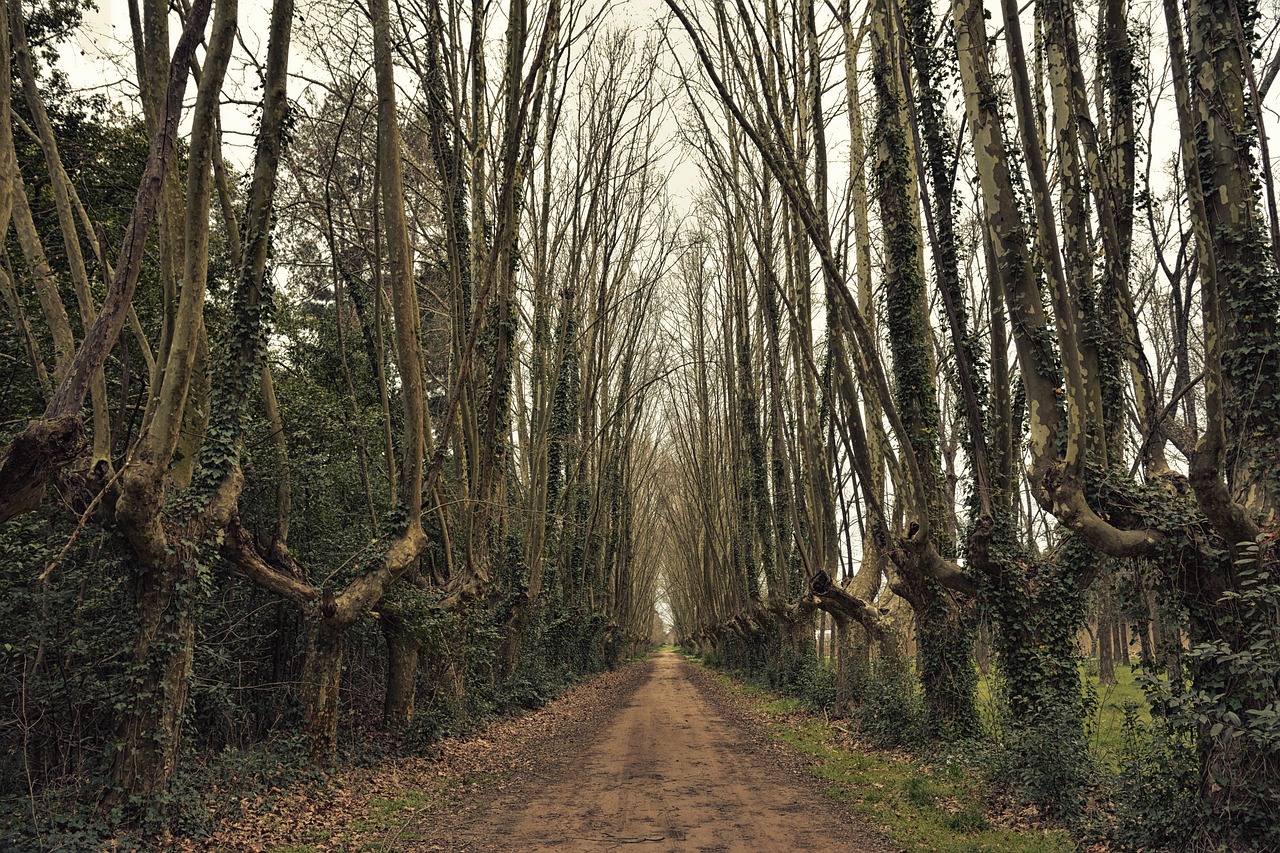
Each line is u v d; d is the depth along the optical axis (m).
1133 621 8.53
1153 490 8.25
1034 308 8.98
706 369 36.62
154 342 13.66
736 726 19.34
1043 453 8.70
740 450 30.73
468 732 16.38
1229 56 7.92
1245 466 7.62
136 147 14.22
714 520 39.28
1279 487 7.33
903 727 14.48
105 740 10.18
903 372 13.62
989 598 11.49
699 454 40.25
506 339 17.28
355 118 17.95
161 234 8.92
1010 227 9.20
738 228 23.22
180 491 9.39
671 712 23.02
